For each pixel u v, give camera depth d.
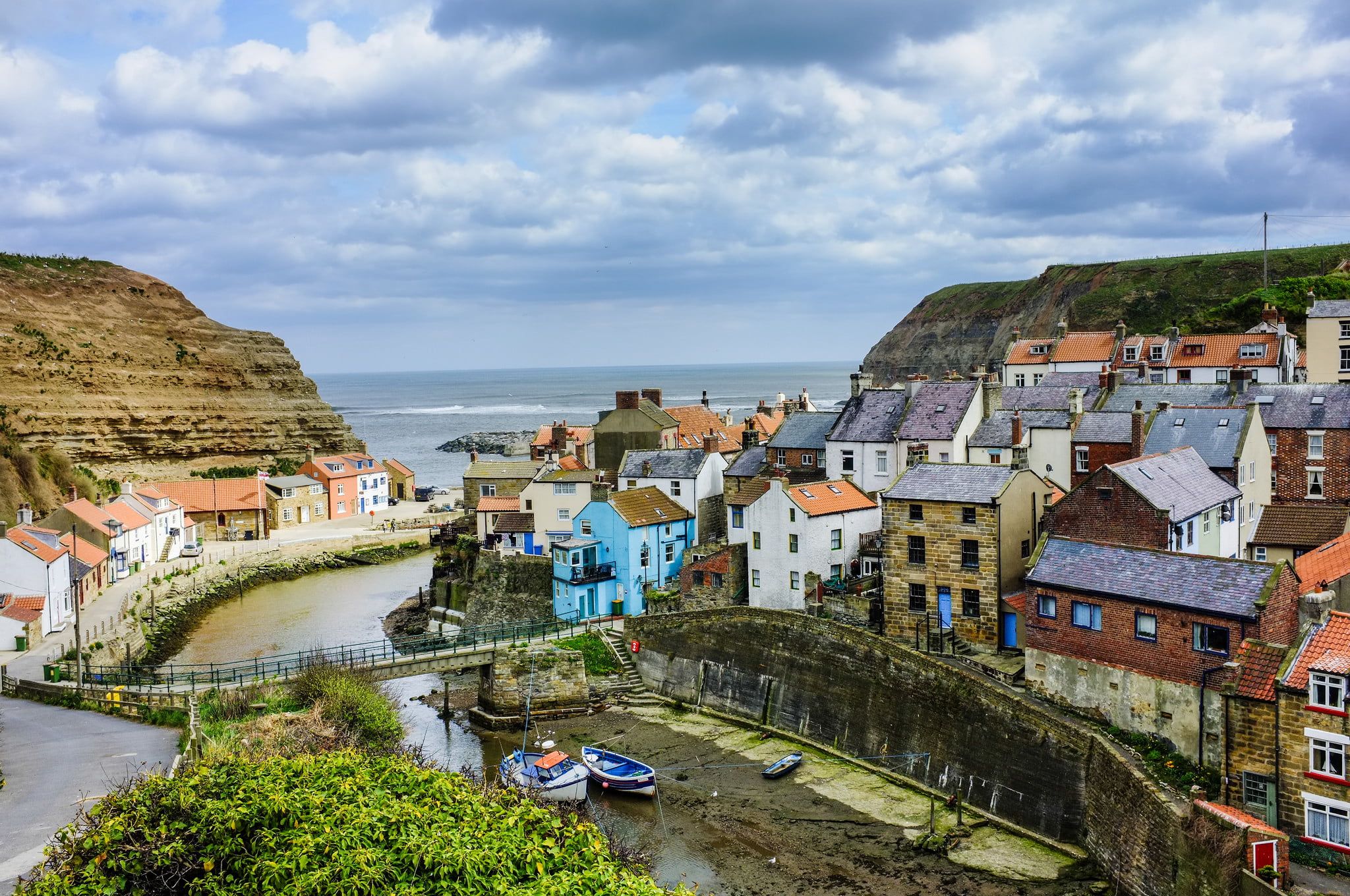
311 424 186.00
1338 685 37.25
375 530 135.38
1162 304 171.25
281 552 120.88
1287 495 71.94
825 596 66.94
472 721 66.75
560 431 121.56
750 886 44.06
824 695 60.09
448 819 28.05
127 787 33.97
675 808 52.09
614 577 81.88
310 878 24.52
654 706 68.38
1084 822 45.47
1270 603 42.34
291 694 58.72
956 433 76.25
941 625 59.22
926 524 61.31
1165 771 43.66
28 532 84.62
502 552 88.31
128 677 65.31
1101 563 49.53
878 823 49.44
